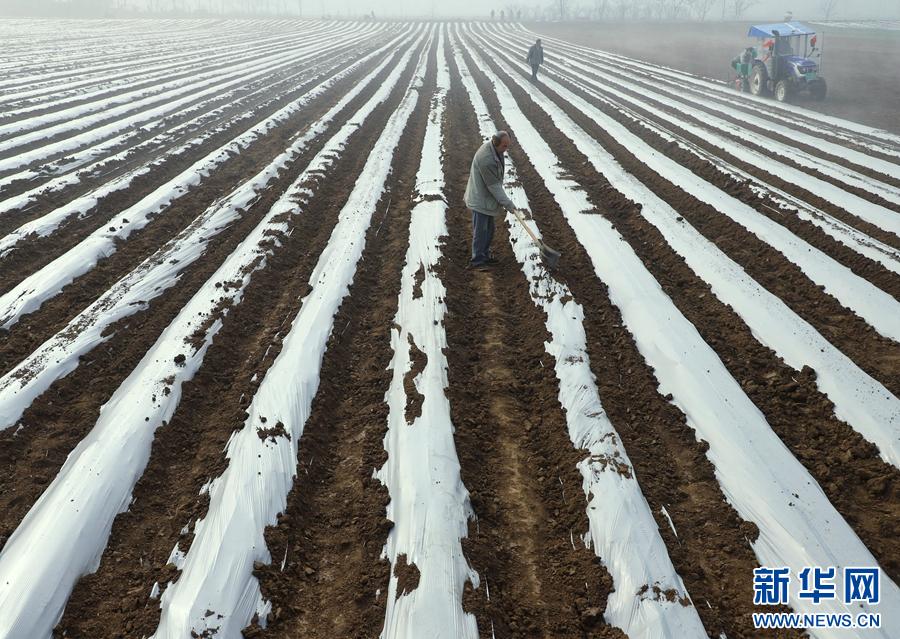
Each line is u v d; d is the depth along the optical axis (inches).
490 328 223.6
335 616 118.3
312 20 2519.7
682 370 186.2
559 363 193.9
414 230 302.0
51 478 151.3
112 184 365.1
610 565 125.6
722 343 208.5
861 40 1261.1
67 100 669.9
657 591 118.6
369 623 115.2
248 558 125.5
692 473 153.6
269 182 378.3
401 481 145.6
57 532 130.3
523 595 123.3
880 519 139.3
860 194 347.3
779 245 271.1
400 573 122.3
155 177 396.5
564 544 134.2
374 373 194.5
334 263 265.0
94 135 507.8
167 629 112.4
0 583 119.6
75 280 254.8
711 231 304.5
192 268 264.1
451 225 315.6
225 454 156.9
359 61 1096.8
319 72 932.6
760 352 201.2
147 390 179.3
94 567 128.4
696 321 221.3
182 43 1405.0
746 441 158.1
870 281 249.9
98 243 281.3
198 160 446.3
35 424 169.5
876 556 129.5
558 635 115.3
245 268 256.8
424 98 701.9
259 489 141.9
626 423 170.2
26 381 180.4
